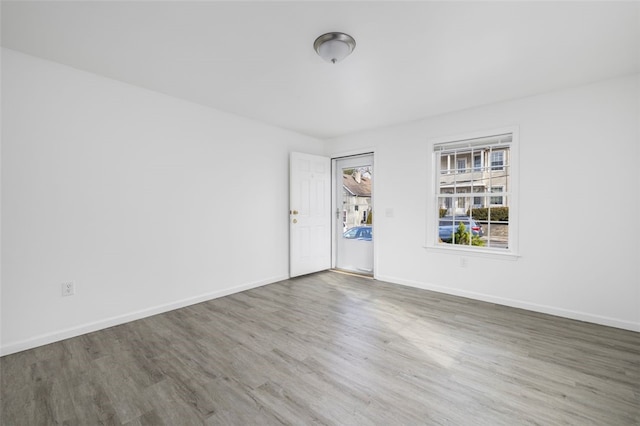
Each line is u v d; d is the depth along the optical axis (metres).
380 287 4.02
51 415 1.59
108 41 2.12
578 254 2.87
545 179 3.02
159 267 3.08
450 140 3.65
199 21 1.89
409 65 2.47
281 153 4.39
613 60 2.36
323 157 4.89
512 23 1.90
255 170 4.04
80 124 2.56
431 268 3.85
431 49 2.22
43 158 2.38
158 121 3.06
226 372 1.99
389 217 4.24
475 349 2.30
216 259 3.59
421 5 1.73
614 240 2.70
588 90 2.79
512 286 3.24
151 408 1.64
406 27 1.95
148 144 2.98
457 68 2.52
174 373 1.98
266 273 4.19
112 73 2.62
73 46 2.19
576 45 2.14
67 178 2.50
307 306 3.28
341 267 5.15
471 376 1.94
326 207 4.98
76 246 2.54
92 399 1.72
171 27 1.95
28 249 2.32
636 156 2.60
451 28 1.96
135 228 2.90
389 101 3.28
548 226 3.01
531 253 3.11
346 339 2.48
